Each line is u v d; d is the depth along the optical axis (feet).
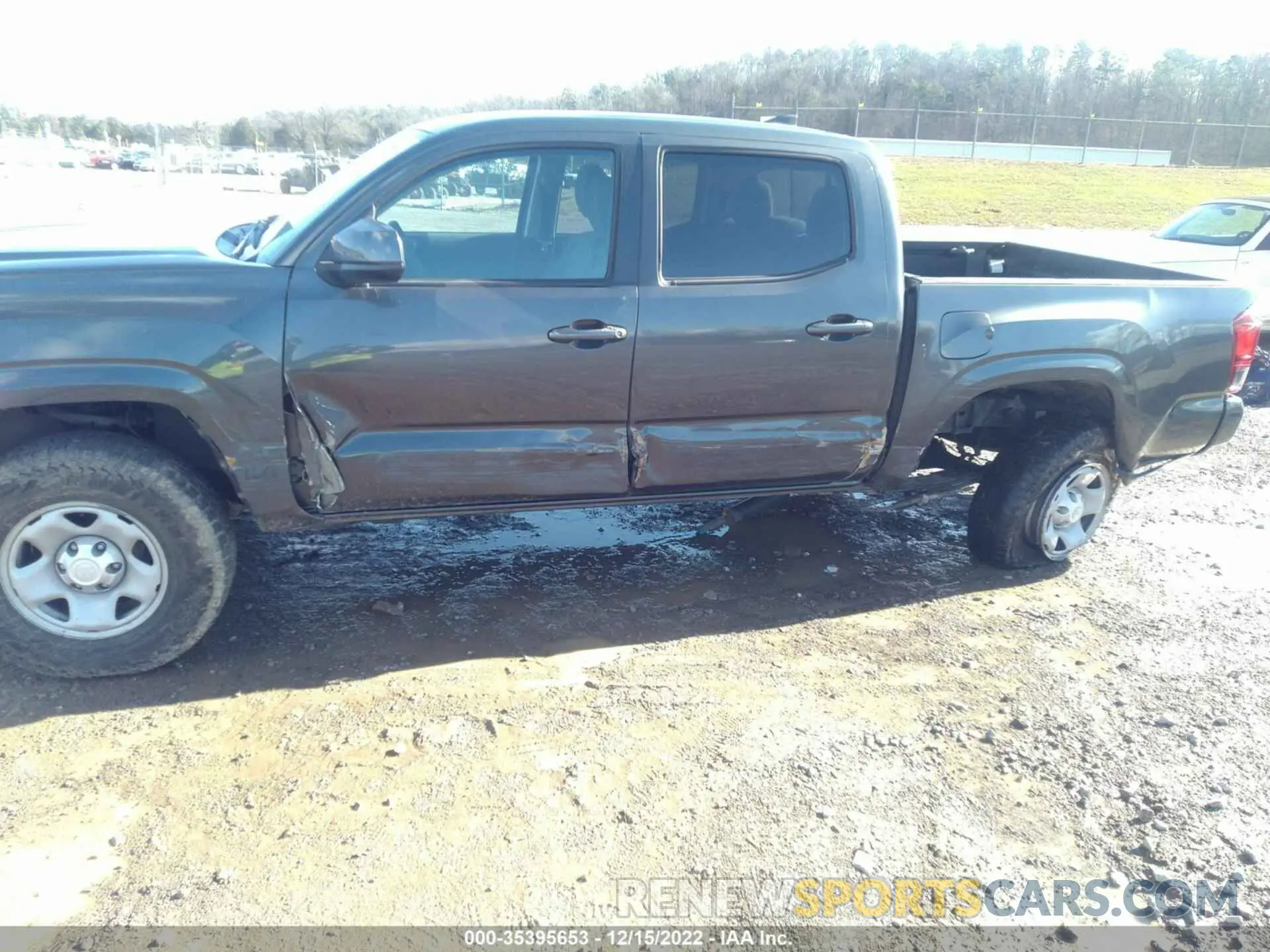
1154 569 15.96
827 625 13.44
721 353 12.19
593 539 16.08
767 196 12.45
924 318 13.11
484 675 11.64
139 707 10.62
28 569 10.51
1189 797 9.98
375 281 10.77
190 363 10.19
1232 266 29.73
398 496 11.74
